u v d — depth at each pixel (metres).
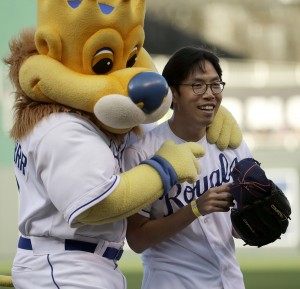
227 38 46.34
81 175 10.23
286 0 46.22
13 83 11.15
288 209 11.73
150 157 12.13
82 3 10.29
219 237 12.52
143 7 11.07
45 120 10.62
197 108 12.12
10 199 39.97
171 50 46.03
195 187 12.39
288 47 46.50
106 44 10.52
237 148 12.98
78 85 10.32
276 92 46.34
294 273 32.56
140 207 10.63
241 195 11.43
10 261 36.62
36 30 10.73
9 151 39.84
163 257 12.41
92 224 10.68
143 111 10.48
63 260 10.91
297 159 44.59
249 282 29.88
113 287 11.24
